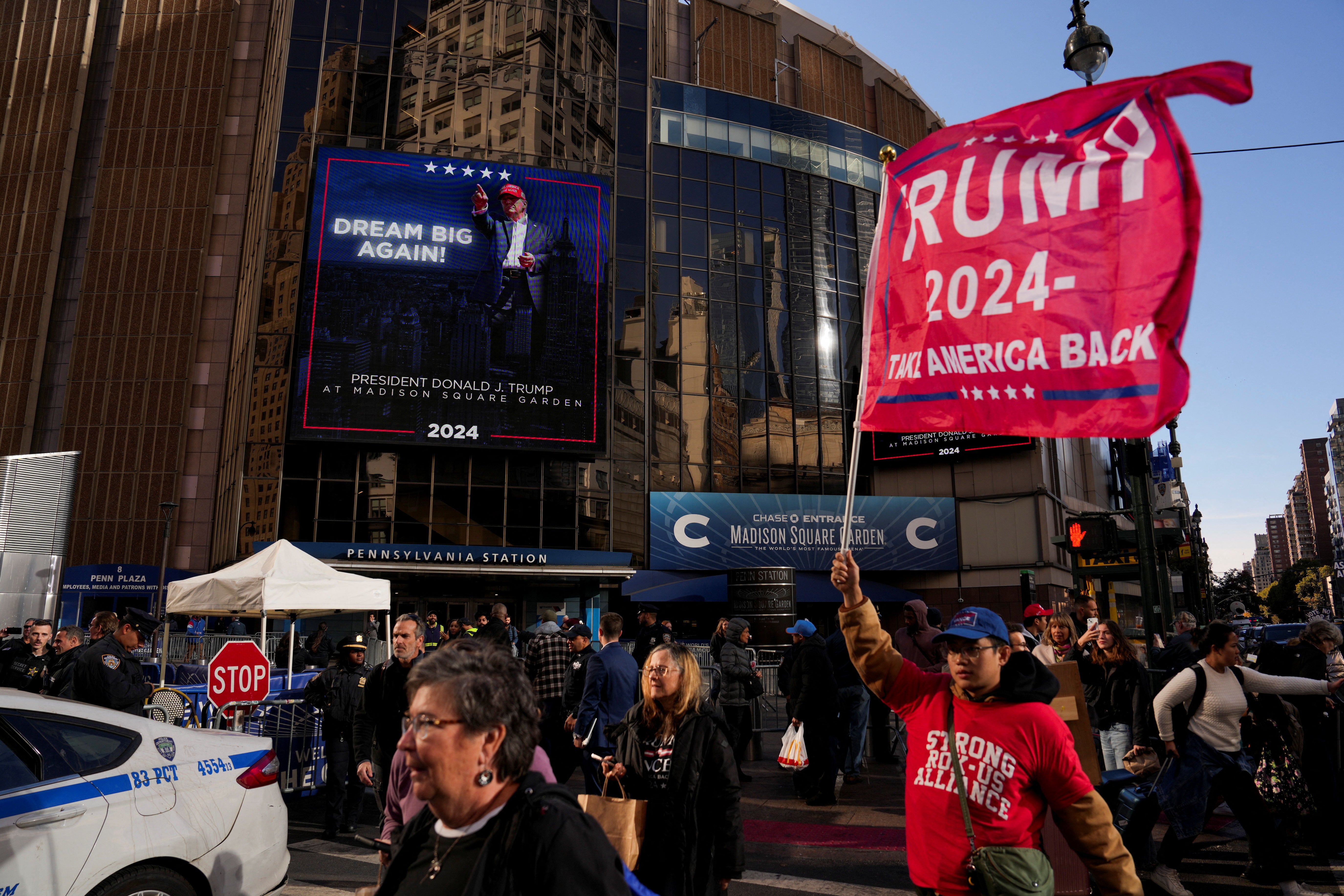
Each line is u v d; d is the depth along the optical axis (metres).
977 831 2.75
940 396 3.66
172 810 4.29
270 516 26.73
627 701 6.91
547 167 31.58
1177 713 5.67
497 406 27.92
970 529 33.78
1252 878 5.86
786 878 6.18
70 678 7.30
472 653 1.92
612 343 31.91
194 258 39.56
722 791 3.77
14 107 42.75
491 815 1.85
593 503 29.73
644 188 33.72
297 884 6.17
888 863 6.56
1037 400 3.42
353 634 19.89
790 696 8.98
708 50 39.53
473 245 28.62
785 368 35.03
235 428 30.17
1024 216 3.58
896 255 3.92
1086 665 7.25
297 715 9.50
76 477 17.19
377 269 27.69
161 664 14.69
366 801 9.35
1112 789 4.92
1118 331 3.31
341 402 26.77
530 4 32.47
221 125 40.81
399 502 27.64
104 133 41.25
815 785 8.73
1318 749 6.57
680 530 31.14
